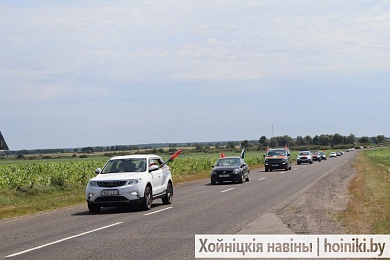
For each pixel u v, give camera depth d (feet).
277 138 652.89
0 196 83.71
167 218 53.62
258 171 171.01
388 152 434.30
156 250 35.94
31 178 106.52
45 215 61.16
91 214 60.44
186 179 131.54
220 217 53.26
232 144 547.08
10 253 36.17
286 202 67.36
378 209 55.52
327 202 65.82
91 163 143.84
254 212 57.06
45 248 37.73
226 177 109.70
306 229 43.88
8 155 453.17
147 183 62.95
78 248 37.35
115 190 60.64
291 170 167.73
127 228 47.01
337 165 195.52
